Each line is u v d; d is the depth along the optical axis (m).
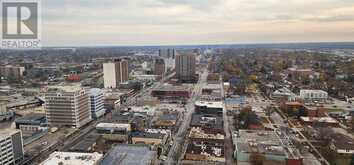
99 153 182.38
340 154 196.50
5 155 172.25
